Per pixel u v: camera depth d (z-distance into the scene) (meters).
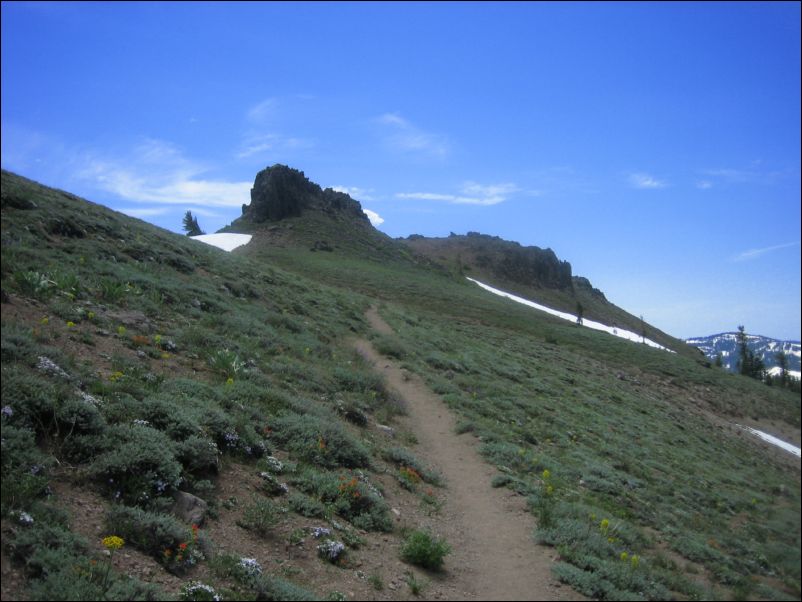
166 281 21.83
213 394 11.66
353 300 45.78
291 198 123.25
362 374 20.03
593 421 27.28
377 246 116.44
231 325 19.47
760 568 13.65
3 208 22.14
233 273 31.08
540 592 8.04
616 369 59.28
